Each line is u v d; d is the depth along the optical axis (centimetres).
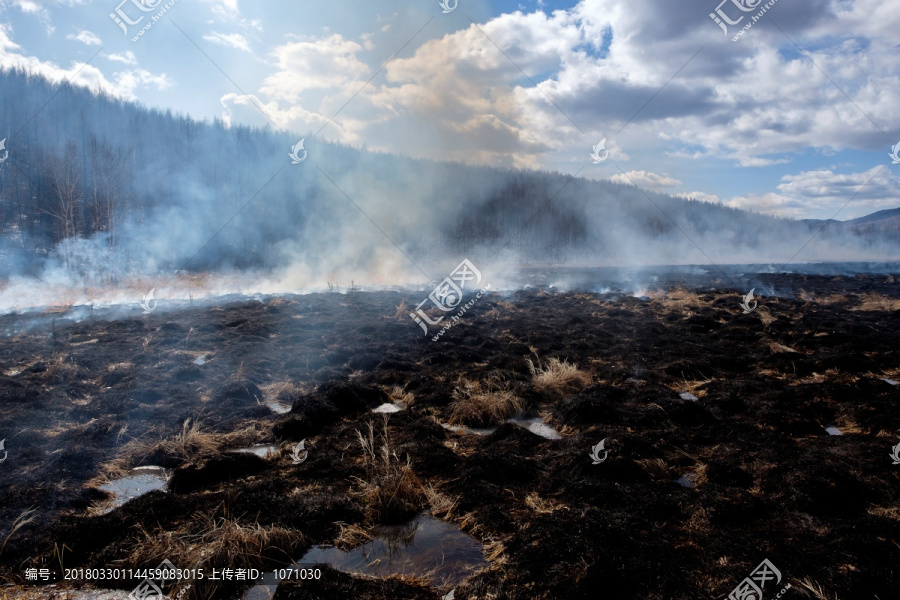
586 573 391
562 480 572
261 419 830
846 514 499
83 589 412
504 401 856
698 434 724
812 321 1669
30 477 591
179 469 609
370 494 541
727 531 459
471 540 485
